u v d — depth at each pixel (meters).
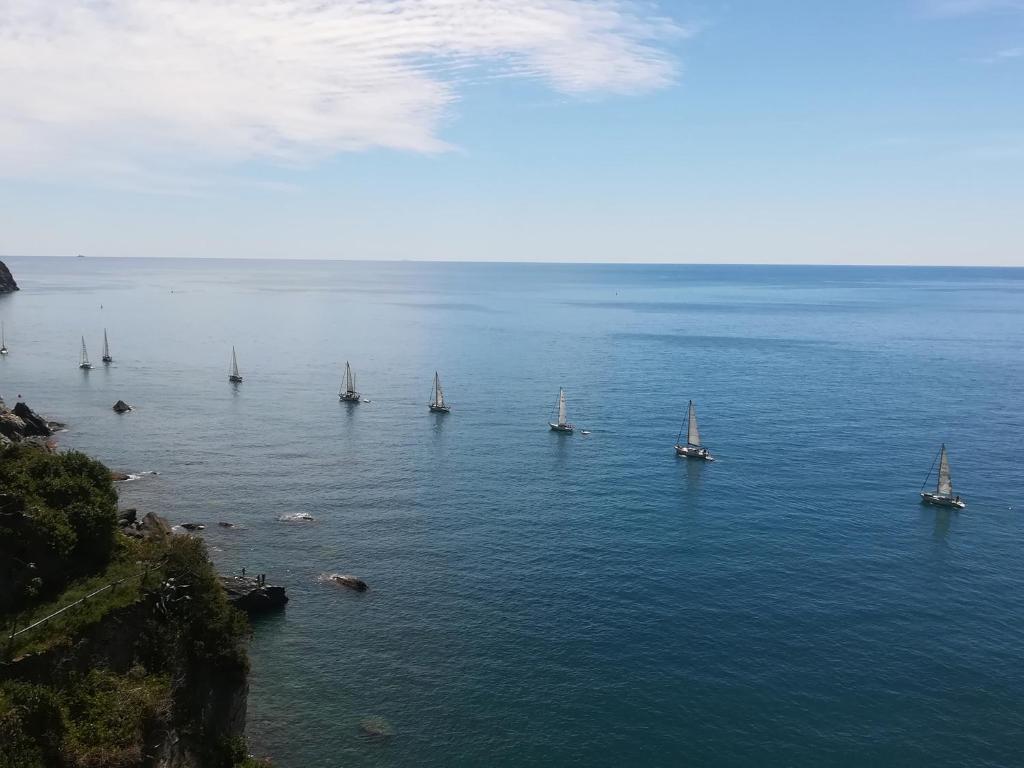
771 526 97.81
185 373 198.88
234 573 80.69
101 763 41.25
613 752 56.34
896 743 57.78
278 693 61.78
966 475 119.06
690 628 72.69
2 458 56.06
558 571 83.75
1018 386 187.50
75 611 46.88
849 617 75.25
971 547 92.19
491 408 163.50
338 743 56.50
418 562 85.38
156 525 83.25
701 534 94.81
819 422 151.00
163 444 130.50
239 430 141.62
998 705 62.31
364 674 64.62
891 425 148.62
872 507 105.06
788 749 56.97
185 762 47.50
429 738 57.38
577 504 104.69
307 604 75.50
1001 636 72.31
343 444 133.38
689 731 58.62
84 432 137.38
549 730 58.50
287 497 104.94
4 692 40.91
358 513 99.62
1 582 47.16
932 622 74.62
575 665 66.56
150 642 49.50
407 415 156.62
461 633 71.00
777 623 73.88
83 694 43.84
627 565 85.62
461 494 107.94
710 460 125.69
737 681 64.81
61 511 52.72
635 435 141.62
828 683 64.75
